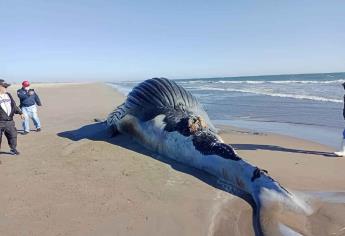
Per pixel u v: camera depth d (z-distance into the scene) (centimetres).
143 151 574
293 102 1358
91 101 1714
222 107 1302
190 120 523
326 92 1756
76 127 859
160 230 325
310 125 862
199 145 486
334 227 323
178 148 514
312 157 561
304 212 352
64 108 1386
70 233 320
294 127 844
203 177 454
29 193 412
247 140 688
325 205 369
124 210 364
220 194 402
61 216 352
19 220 345
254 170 405
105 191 414
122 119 643
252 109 1208
